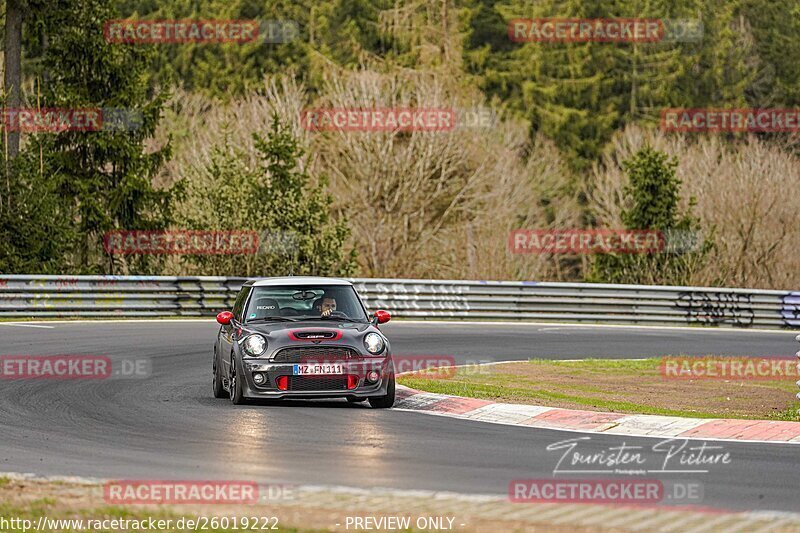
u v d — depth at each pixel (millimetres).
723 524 23750
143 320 84188
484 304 93812
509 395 46375
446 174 163000
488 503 25516
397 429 37562
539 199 185000
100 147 120125
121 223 121188
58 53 118938
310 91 191500
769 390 51094
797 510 25500
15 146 115250
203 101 188750
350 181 160000
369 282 91500
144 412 41031
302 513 24172
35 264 103562
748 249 166250
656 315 95875
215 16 199125
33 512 24156
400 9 194375
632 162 138000
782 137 195375
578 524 23516
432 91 169500
